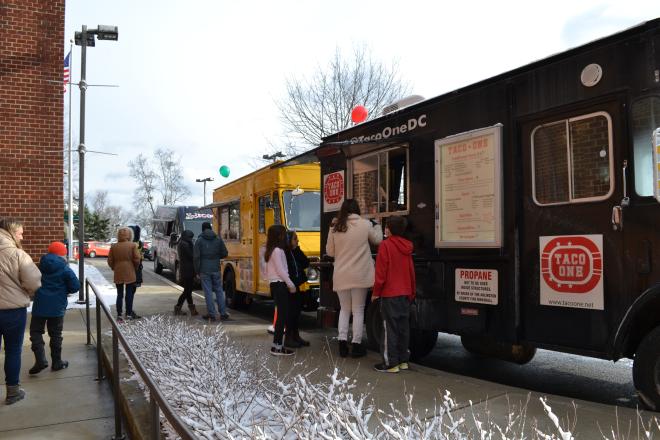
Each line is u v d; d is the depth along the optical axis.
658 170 3.71
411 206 6.19
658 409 4.02
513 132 5.07
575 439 3.49
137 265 9.87
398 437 2.74
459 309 5.52
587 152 4.48
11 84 11.34
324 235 7.77
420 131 6.10
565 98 4.64
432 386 5.01
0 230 5.29
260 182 10.68
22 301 5.12
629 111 4.18
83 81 12.14
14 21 11.39
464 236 5.45
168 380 4.37
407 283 5.65
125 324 7.39
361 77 22.47
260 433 2.89
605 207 4.33
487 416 3.83
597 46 4.42
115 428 4.26
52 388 5.62
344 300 6.48
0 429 4.50
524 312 4.93
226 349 5.25
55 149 11.62
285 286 6.71
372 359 6.31
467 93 5.55
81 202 11.93
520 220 5.00
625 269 4.16
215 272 10.02
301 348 7.16
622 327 4.13
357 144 6.88
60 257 6.34
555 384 5.90
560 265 4.62
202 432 3.04
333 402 3.24
